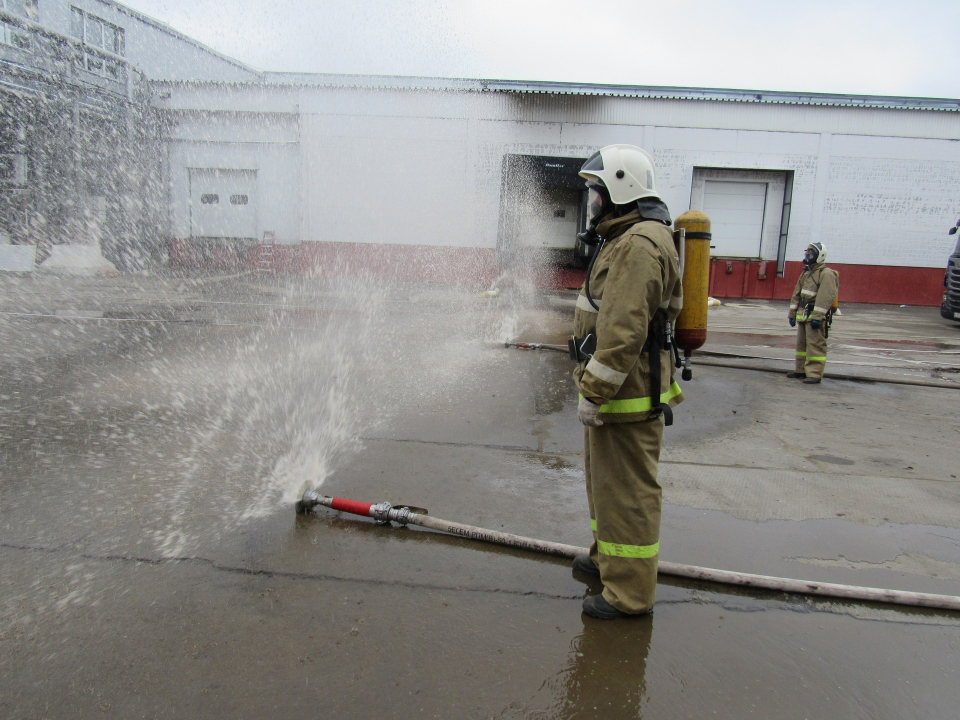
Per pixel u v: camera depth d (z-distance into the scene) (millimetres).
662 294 2111
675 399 2422
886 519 3215
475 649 2096
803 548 2875
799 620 2330
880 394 6121
